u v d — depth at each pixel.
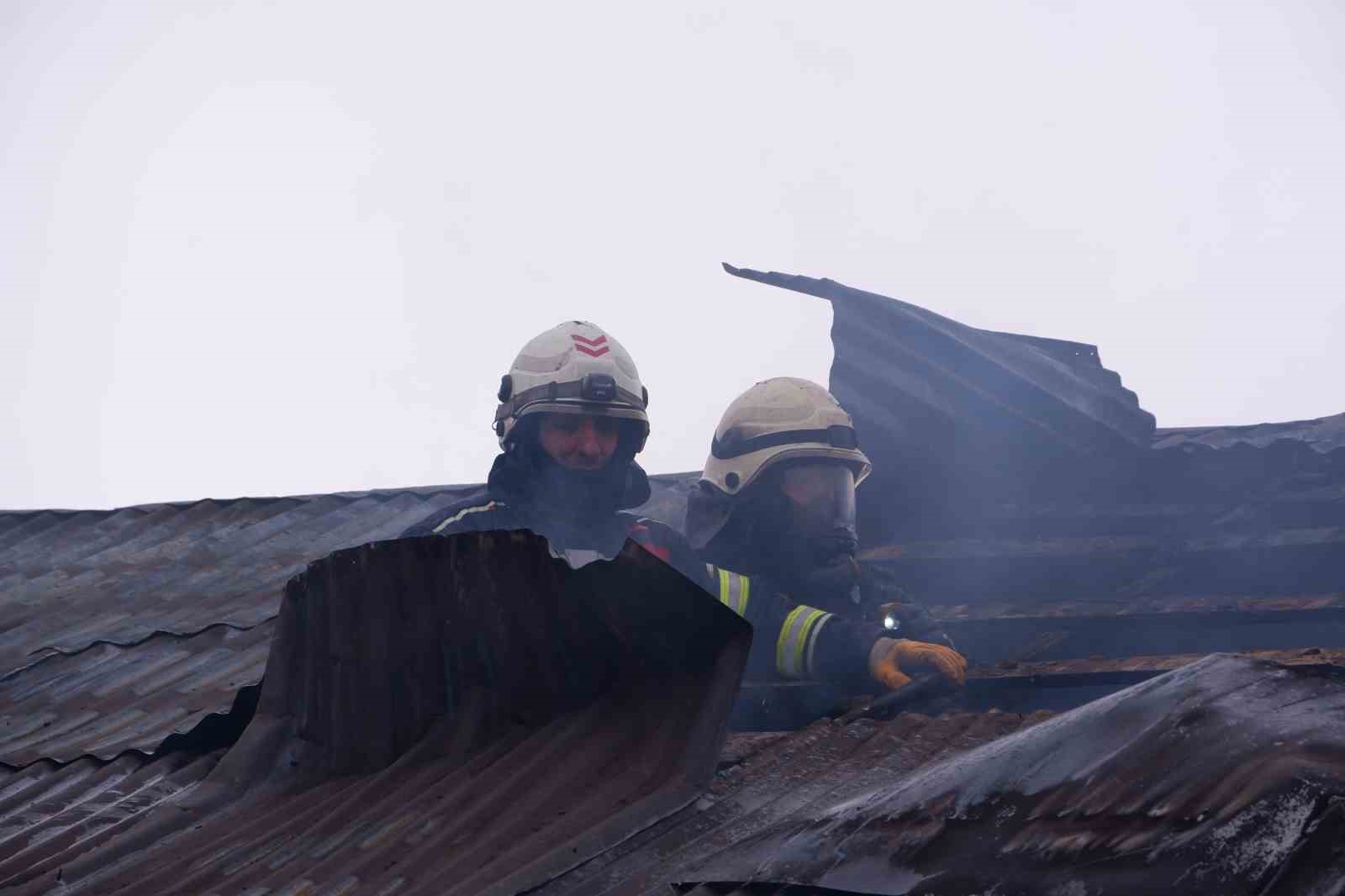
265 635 20.25
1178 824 7.41
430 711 13.80
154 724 17.34
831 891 8.61
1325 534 18.64
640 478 17.55
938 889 8.02
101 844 13.65
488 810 11.70
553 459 16.56
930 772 9.73
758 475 17.11
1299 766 7.33
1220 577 19.02
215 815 14.01
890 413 21.34
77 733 17.80
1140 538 20.02
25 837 14.16
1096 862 7.48
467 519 16.41
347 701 14.16
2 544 28.78
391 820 12.18
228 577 24.50
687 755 11.55
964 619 18.27
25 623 23.52
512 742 13.11
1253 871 6.82
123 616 23.28
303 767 14.51
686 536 17.81
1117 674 14.62
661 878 10.05
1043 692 17.47
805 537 17.12
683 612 11.82
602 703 12.90
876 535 21.41
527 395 16.42
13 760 17.08
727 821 11.10
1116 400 21.03
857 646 15.28
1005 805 8.50
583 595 12.31
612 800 11.41
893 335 21.88
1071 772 8.45
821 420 17.25
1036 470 20.97
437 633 13.59
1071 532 20.55
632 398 16.70
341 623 14.12
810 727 13.41
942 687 14.60
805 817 10.47
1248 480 20.17
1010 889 7.66
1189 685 8.66
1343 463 19.91
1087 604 18.42
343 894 11.03
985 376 21.03
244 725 15.98
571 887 10.28
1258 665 8.72
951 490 21.16
